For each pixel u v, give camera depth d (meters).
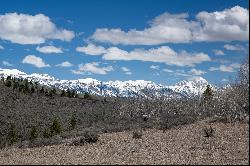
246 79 35.50
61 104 174.75
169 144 27.73
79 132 37.97
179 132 32.38
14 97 172.00
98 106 173.38
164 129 34.44
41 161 23.06
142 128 36.59
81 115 150.88
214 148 25.67
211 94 55.84
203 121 36.66
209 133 29.58
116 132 35.84
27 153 28.16
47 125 132.38
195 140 28.53
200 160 22.25
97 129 38.50
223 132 30.66
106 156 24.53
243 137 28.42
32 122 133.25
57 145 30.88
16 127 123.31
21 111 147.75
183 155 24.00
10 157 26.80
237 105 35.62
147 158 23.22
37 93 197.62
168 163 21.34
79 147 28.88
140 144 28.23
